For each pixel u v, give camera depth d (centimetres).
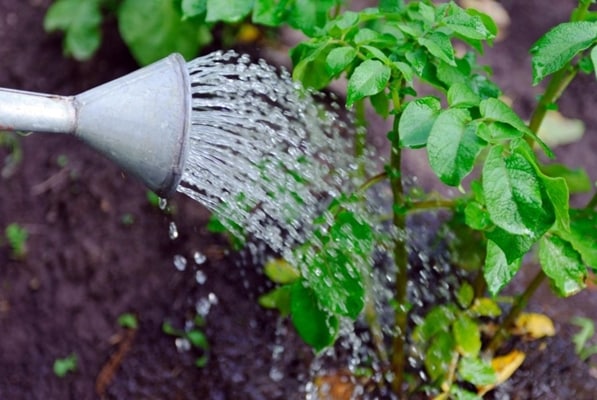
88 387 187
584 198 198
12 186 203
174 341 188
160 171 145
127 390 186
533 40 227
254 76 167
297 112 178
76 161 204
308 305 165
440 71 152
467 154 142
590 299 188
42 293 194
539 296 188
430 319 177
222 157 161
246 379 185
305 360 185
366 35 154
